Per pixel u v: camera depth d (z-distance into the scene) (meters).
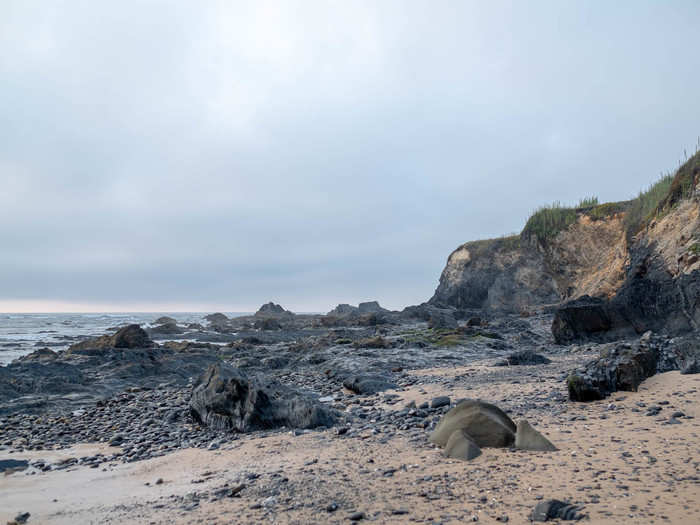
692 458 5.64
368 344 27.34
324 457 7.55
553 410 9.48
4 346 42.78
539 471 5.66
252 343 39.56
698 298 19.22
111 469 8.26
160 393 17.50
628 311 23.34
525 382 13.36
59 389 18.45
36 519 5.71
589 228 44.66
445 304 67.81
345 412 11.42
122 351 27.36
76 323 93.69
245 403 11.24
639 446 6.38
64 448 10.33
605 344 22.97
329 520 4.70
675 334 20.28
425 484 5.62
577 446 6.67
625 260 28.95
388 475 6.17
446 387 13.89
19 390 18.14
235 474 7.03
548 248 47.53
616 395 10.23
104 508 5.92
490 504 4.73
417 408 11.08
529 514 4.36
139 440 10.66
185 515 5.27
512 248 64.06
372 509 4.91
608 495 4.64
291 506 5.22
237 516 5.04
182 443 10.08
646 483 4.90
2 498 6.66
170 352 30.02
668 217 23.94
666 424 7.50
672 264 21.38
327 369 20.52
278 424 10.72
